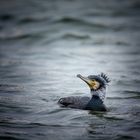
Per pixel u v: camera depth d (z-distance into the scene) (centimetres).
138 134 1438
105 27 3409
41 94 1855
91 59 2605
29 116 1586
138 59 2609
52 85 2012
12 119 1555
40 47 2942
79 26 3416
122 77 2181
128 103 1756
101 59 2605
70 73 2266
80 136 1419
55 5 4059
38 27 3378
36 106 1689
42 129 1471
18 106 1684
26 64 2458
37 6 4028
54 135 1423
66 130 1466
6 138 1396
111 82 2078
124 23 3538
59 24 3447
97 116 1596
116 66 2431
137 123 1531
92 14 3744
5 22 3538
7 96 1814
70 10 3859
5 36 3175
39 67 2391
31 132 1445
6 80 2091
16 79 2114
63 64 2472
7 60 2559
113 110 1666
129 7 4028
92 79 1694
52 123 1523
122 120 1559
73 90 1930
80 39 3130
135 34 3241
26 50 2844
